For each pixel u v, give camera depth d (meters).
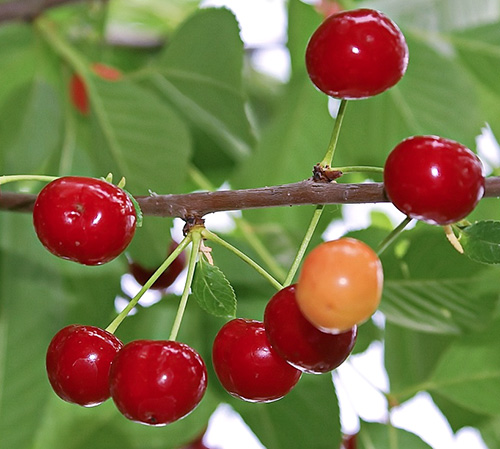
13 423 0.50
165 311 0.50
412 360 0.49
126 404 0.38
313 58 0.39
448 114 0.51
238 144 0.54
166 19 0.62
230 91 0.51
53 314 0.50
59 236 0.38
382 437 0.48
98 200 0.38
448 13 0.54
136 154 0.50
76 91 0.54
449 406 0.50
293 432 0.48
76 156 0.55
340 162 0.53
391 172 0.37
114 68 0.60
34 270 0.51
